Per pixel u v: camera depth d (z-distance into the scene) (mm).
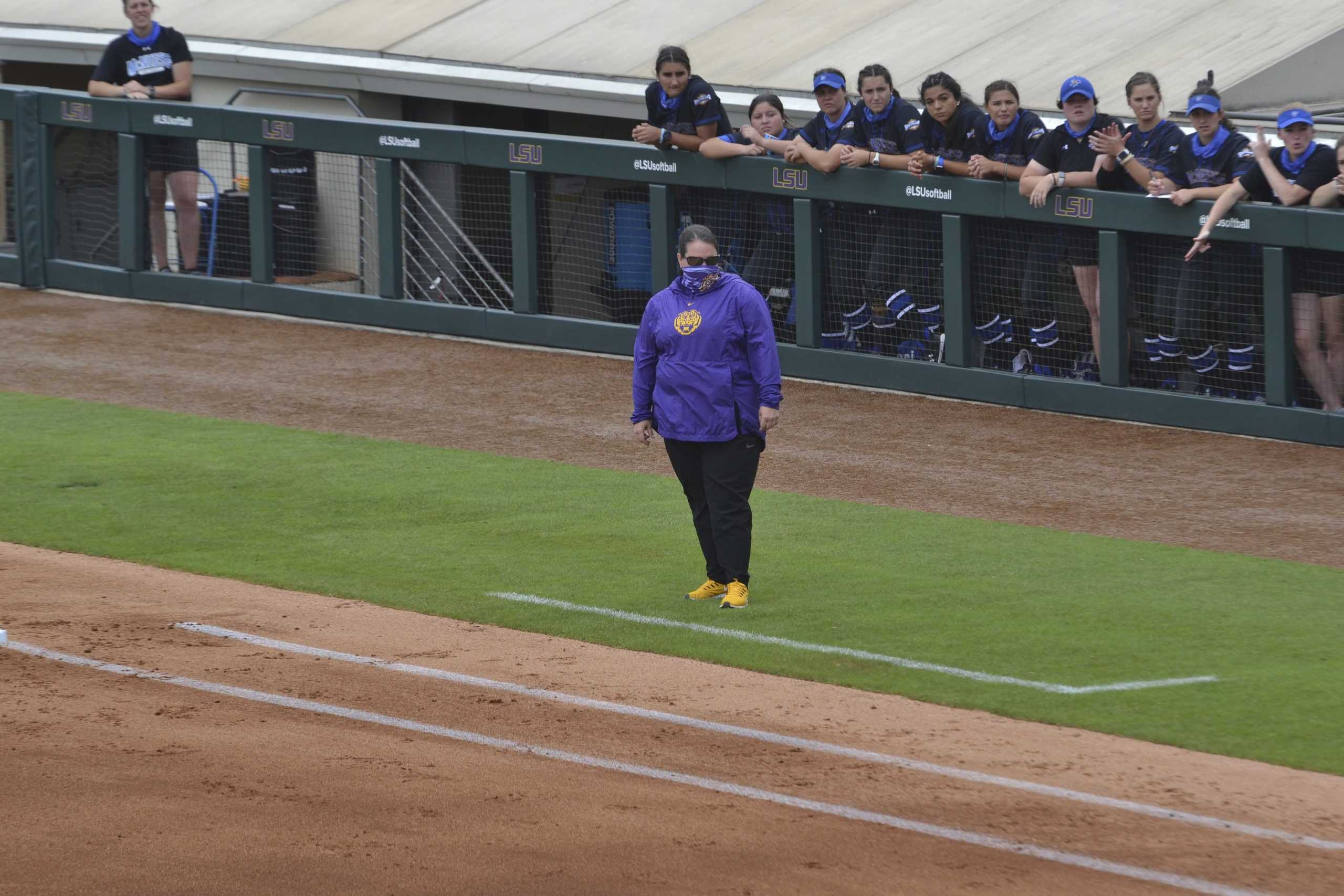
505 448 45656
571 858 20328
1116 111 54094
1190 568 34594
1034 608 31750
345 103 71062
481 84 65938
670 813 21875
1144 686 27219
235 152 62969
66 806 21797
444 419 48969
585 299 57719
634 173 55219
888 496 41250
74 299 66125
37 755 23703
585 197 56719
